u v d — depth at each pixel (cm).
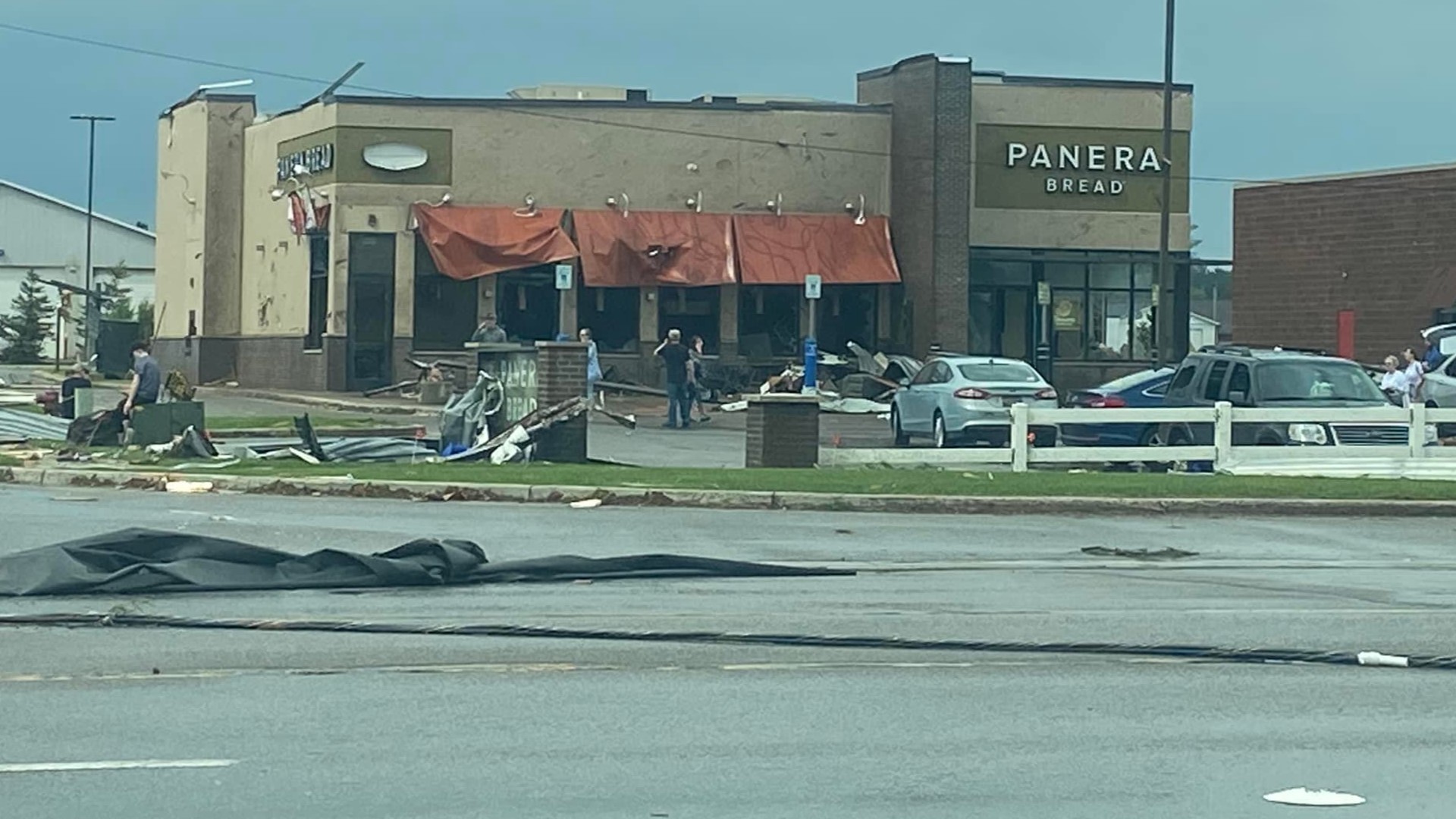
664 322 4906
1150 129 5162
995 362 3225
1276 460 2561
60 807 796
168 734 944
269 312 5322
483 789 836
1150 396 3166
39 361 8181
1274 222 5672
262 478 2309
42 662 1143
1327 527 2084
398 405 4234
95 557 1470
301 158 4988
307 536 1809
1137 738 962
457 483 2234
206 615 1338
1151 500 2202
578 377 2664
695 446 3259
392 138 4750
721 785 851
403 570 1501
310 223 4862
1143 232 5169
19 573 1435
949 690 1090
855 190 5003
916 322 4947
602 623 1322
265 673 1116
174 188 5978
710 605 1423
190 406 2850
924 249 4931
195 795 820
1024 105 5091
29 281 8475
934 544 1859
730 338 4931
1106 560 1752
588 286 4762
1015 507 2181
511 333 4828
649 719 998
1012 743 947
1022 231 5106
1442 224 5225
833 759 906
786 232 4906
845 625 1327
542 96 5334
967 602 1453
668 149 4884
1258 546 1892
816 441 2586
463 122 4778
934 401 3192
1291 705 1055
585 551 1739
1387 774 887
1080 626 1331
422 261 4769
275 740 933
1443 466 2586
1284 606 1453
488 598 1449
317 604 1403
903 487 2241
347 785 842
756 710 1025
